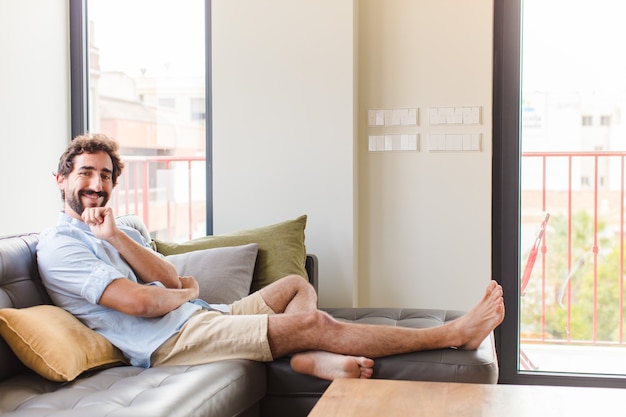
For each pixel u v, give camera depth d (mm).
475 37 3557
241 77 3672
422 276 3660
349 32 3557
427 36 3605
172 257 3203
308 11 3592
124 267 2727
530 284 3779
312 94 3604
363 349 2566
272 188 3660
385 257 3695
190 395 2137
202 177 3896
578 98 3648
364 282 3721
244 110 3676
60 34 3822
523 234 3740
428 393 2135
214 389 2252
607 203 3740
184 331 2566
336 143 3590
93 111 3994
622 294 3797
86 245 2637
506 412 1967
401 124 3641
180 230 3945
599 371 3734
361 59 3676
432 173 3629
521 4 3574
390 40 3646
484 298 2621
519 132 3602
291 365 2607
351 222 3588
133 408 1970
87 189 2693
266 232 3346
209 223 3795
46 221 3705
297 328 2568
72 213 2740
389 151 3670
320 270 3625
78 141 2732
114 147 2789
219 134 3707
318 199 3617
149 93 3943
